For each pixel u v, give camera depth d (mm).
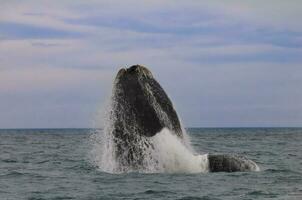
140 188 52875
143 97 56469
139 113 56469
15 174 69562
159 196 49594
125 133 57188
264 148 145125
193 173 59312
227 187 53562
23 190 55344
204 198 48719
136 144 57188
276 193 50969
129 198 49000
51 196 51250
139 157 57562
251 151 127312
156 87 57375
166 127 57344
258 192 51438
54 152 126250
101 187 54062
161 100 57188
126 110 56781
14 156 109875
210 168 60750
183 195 49969
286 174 63875
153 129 56875
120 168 59125
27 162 91250
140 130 56844
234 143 189375
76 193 52312
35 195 52125
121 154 58250
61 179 62688
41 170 74438
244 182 56219
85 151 131000
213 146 159625
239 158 63406
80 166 78438
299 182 57531
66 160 93438
